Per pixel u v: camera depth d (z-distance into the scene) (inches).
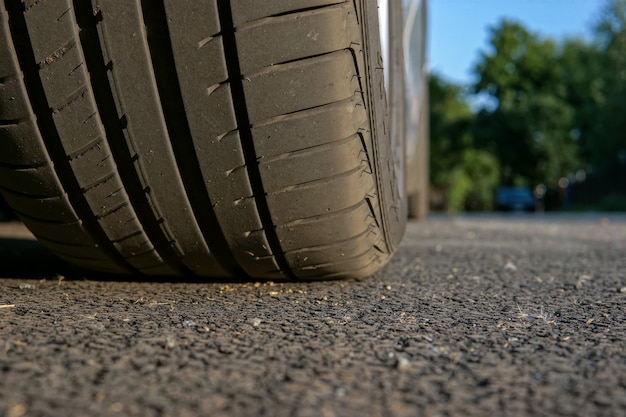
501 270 21.1
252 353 10.6
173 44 12.7
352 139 13.6
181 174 13.9
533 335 12.1
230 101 13.1
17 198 14.6
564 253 26.8
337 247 15.2
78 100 13.1
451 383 9.4
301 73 12.8
